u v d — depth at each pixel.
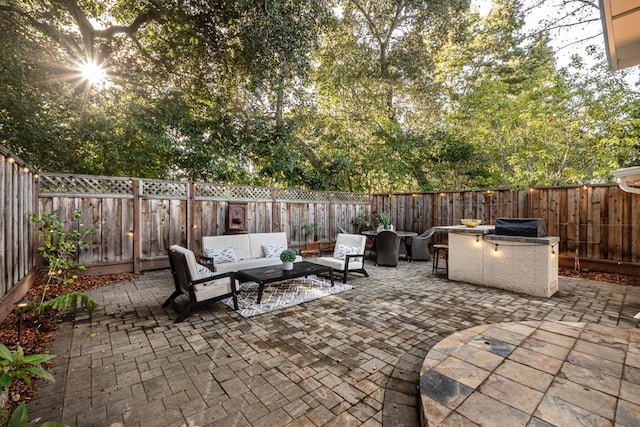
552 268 4.35
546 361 2.23
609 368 2.12
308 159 10.66
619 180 3.70
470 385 1.93
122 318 3.39
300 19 5.81
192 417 1.77
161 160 7.71
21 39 5.05
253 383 2.13
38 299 3.84
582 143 6.54
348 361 2.45
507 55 9.05
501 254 4.67
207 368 2.33
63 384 2.09
